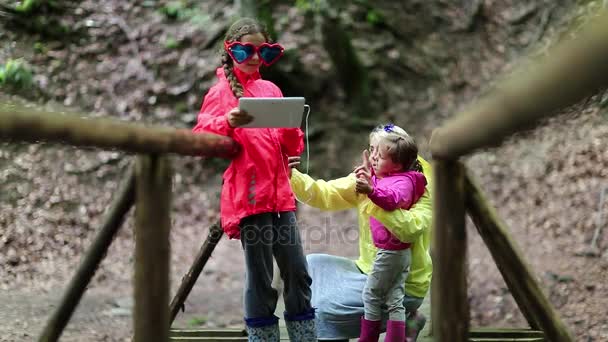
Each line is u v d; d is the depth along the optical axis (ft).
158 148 9.13
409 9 45.75
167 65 40.45
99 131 8.24
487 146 8.36
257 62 12.73
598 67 5.83
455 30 44.93
